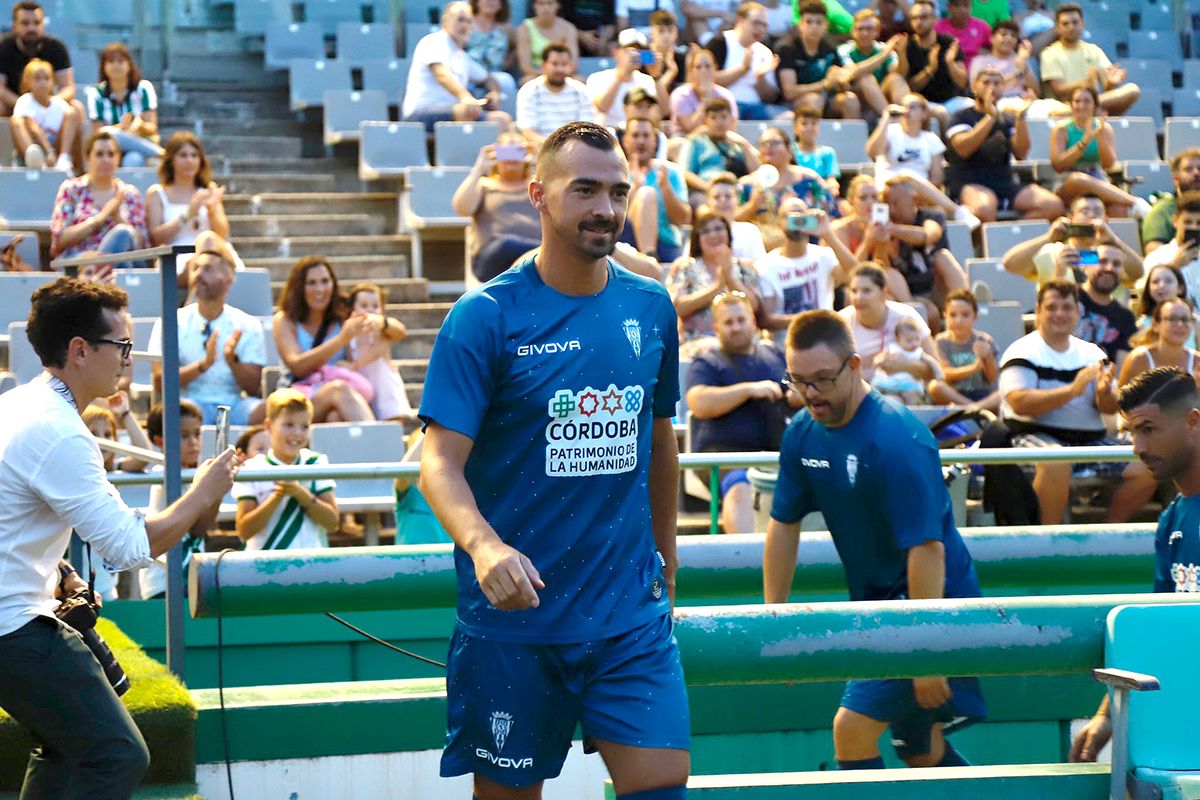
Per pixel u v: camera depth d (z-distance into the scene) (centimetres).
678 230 1309
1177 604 481
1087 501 1113
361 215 1472
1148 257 1409
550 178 384
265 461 847
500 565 351
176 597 608
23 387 482
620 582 401
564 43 1529
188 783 567
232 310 1097
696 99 1523
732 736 686
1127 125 1761
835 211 1380
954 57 1731
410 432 1101
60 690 465
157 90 1684
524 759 404
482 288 391
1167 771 468
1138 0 2109
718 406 978
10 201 1331
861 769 583
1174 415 529
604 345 394
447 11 1573
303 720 612
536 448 393
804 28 1683
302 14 1775
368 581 575
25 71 1427
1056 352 1043
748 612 468
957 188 1589
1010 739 720
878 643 470
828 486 549
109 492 471
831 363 523
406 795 624
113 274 1193
